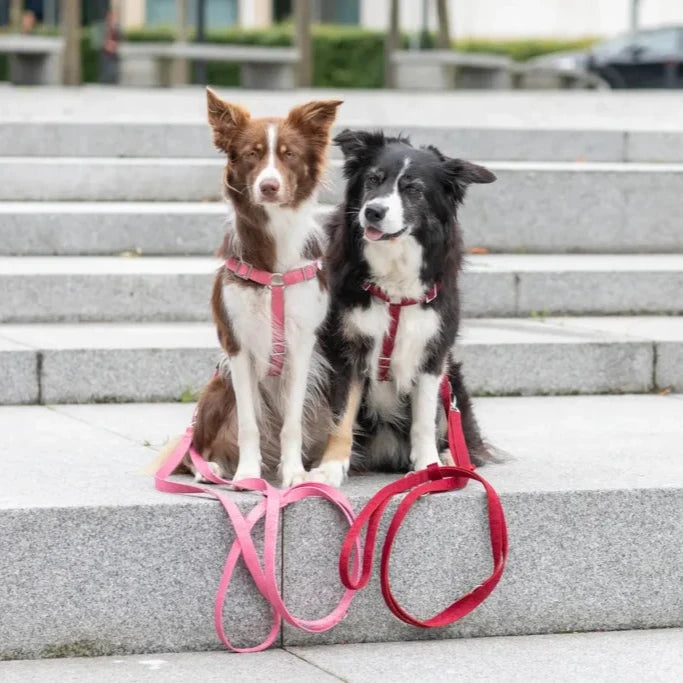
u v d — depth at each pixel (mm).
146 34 26281
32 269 6320
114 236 6988
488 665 3646
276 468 4289
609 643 3859
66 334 5836
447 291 4266
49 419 5129
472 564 3893
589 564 3953
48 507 3631
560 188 7375
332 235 4301
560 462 4391
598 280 6609
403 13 30406
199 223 7023
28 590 3643
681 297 6688
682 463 4371
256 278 3928
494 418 5277
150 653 3729
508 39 30547
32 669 3576
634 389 5902
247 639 3783
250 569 3660
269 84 17422
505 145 8516
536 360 5805
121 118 9234
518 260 7023
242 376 4031
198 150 8305
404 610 3871
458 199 4312
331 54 24438
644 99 13797
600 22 30406
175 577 3719
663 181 7453
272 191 3791
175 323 6238
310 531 3785
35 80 17047
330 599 3828
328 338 4234
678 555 3998
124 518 3668
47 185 7613
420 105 12211
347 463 4180
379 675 3551
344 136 4332
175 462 4047
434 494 3865
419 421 4285
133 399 5535
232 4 32406
